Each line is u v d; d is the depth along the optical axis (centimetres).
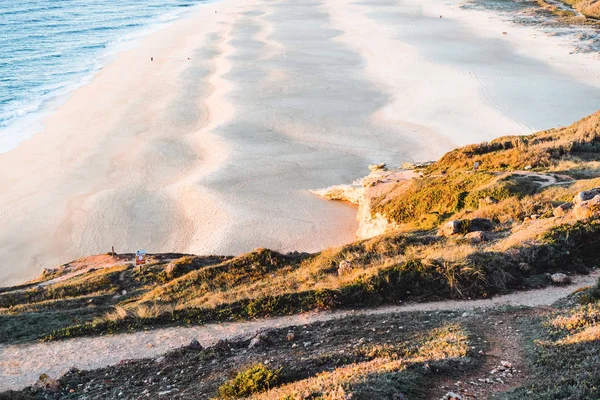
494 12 12412
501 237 2556
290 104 7156
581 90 7381
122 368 1675
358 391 1109
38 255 4200
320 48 9831
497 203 3050
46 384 1582
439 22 11600
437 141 6056
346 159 5691
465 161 4194
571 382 1120
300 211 4759
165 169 5509
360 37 10550
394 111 6931
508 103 7019
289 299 2111
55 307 2475
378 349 1491
